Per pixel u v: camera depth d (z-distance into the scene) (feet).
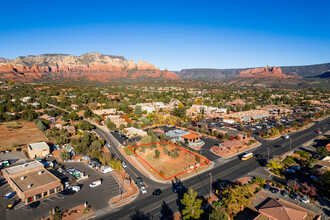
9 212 186.80
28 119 488.85
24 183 220.02
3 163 278.05
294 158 310.24
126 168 280.51
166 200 207.72
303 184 225.56
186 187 233.14
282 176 254.06
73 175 256.73
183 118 555.28
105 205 198.70
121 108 643.04
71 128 438.40
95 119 522.47
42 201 204.03
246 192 193.47
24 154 315.78
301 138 417.69
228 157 319.27
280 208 173.37
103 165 288.10
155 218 180.34
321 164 273.95
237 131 430.61
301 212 170.50
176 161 298.97
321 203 201.36
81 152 316.60
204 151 342.23
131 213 187.11
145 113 625.00
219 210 185.26
